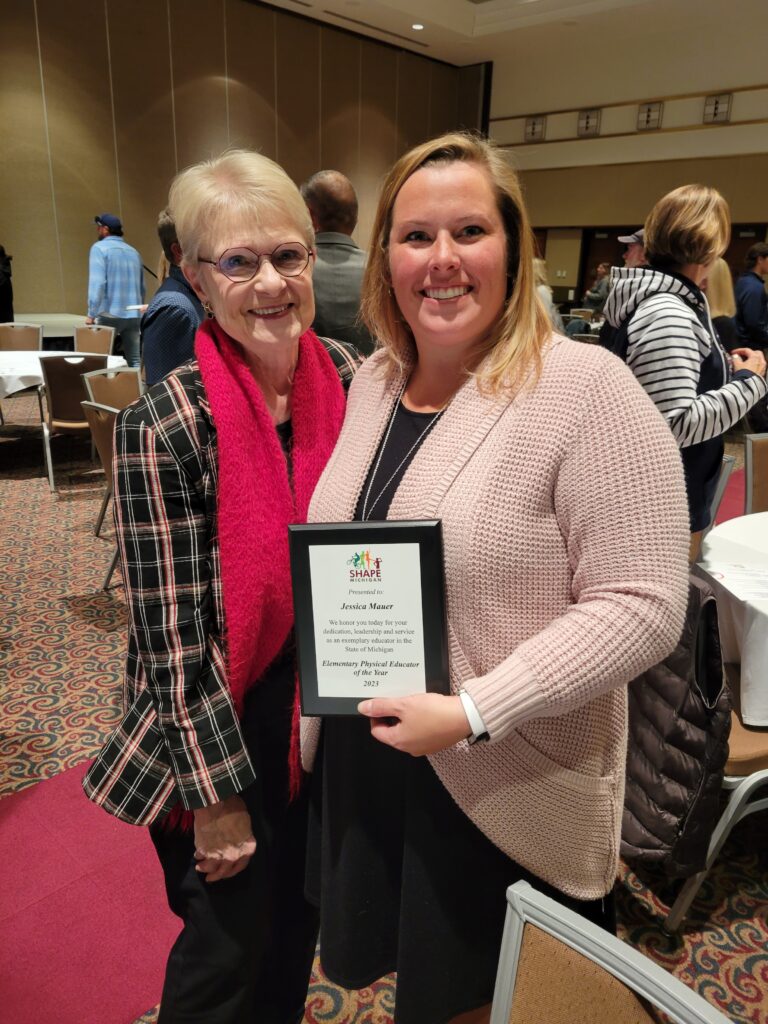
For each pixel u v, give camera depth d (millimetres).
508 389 839
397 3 8766
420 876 974
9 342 6152
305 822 1269
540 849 923
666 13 8781
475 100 11266
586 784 905
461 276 863
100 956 1669
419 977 1000
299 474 1111
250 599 1031
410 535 794
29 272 7836
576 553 809
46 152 7641
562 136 10812
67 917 1769
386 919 1081
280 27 8984
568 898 981
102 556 3945
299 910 1306
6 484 5141
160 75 8195
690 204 1903
